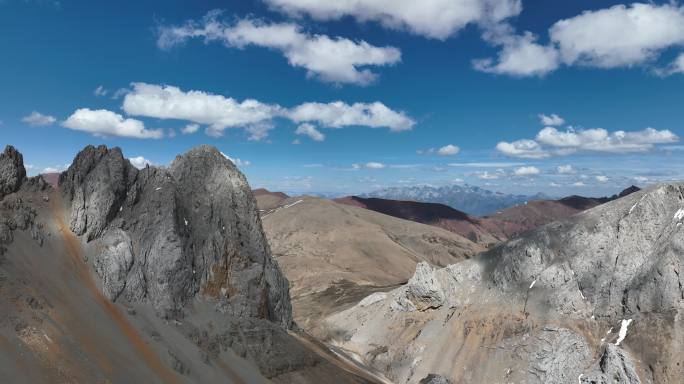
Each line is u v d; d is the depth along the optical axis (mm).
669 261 106812
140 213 82438
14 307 53188
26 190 73812
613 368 95812
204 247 86812
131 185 83812
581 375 101625
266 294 93875
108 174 79500
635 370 95812
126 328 65750
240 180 101125
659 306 104375
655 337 99562
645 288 107625
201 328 76500
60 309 58781
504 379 107625
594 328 110375
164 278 76625
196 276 83500
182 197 90562
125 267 73625
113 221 78375
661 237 114375
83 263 70875
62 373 49156
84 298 64875
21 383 44344
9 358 46438
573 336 108062
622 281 113062
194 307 79625
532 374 105500
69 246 71188
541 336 110438
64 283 64438
